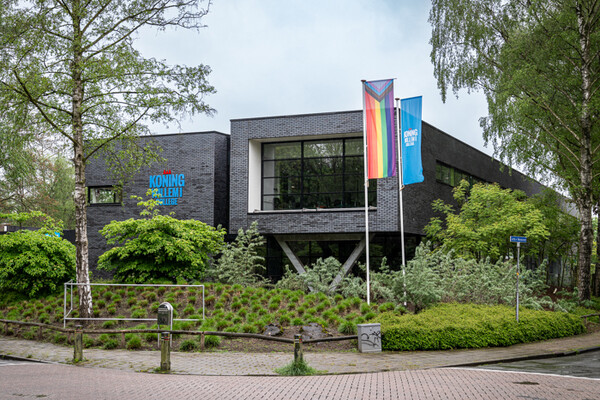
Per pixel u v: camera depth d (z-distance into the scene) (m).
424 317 15.55
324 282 21.67
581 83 22.91
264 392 8.94
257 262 27.33
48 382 9.73
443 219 29.34
